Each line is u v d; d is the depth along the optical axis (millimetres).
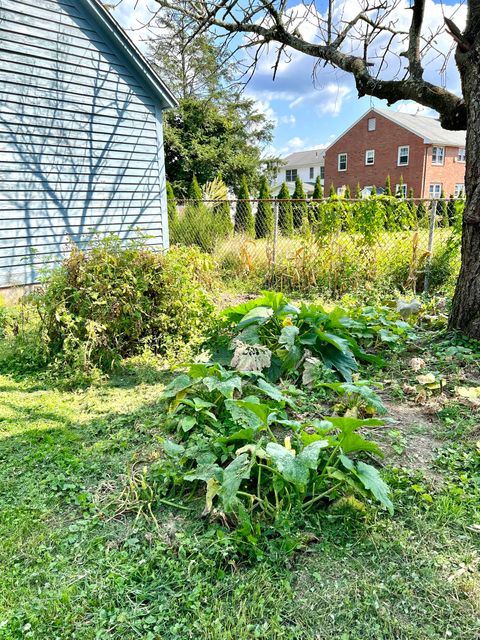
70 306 4004
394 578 1583
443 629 1396
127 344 4227
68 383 3615
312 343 3354
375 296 6363
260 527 1800
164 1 5027
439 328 4324
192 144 18797
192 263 6621
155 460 2391
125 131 7570
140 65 7402
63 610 1494
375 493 1791
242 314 3959
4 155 6047
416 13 4008
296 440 2275
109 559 1717
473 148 3635
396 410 2900
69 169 6855
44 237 6629
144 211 8094
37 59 6254
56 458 2449
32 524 1926
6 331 4562
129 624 1437
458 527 1830
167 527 1884
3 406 3195
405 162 25688
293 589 1560
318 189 16750
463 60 3592
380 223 6828
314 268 7230
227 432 2512
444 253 6734
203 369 2742
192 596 1521
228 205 10086
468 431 2547
